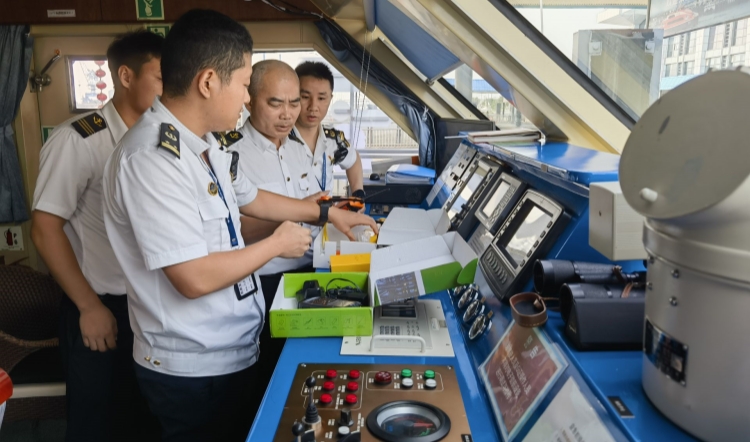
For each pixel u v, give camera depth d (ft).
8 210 13.91
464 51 6.81
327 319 4.98
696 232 2.41
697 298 2.46
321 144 9.71
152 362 5.30
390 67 12.91
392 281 5.23
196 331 5.18
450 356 4.62
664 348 2.69
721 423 2.46
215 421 5.59
